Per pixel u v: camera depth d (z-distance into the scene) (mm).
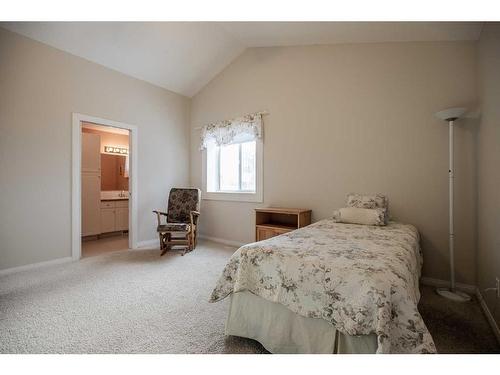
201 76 4203
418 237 2289
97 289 2305
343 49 3043
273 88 3586
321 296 1239
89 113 3322
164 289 2316
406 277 1202
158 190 4184
